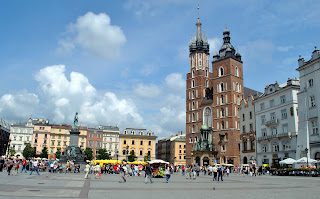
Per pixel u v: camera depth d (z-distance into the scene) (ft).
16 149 466.70
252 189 93.09
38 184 92.73
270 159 252.83
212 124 376.27
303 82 210.18
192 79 418.31
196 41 424.46
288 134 229.04
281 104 242.99
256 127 276.82
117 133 505.25
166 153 602.44
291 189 92.12
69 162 200.23
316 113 195.00
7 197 60.70
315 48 199.52
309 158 197.36
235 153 340.18
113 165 214.28
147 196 71.05
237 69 376.89
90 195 70.23
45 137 476.54
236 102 362.12
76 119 245.04
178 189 92.22
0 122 462.60
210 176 203.92
